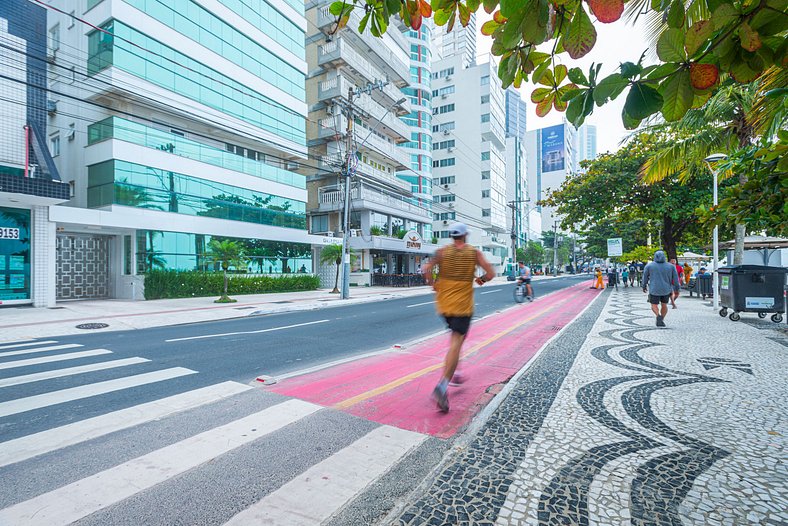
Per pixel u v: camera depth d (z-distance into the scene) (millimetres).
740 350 6383
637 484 2496
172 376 5250
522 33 1556
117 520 2219
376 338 8445
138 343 7723
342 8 2170
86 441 3246
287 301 17734
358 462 2883
